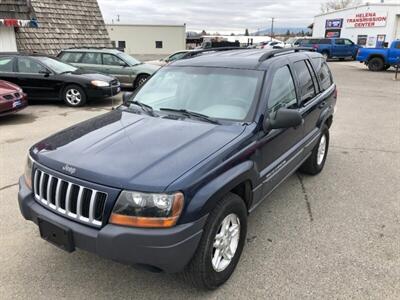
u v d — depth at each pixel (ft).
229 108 11.50
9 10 44.06
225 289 9.71
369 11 112.57
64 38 53.78
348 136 25.29
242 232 10.34
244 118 11.06
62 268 10.50
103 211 8.17
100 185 8.23
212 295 9.48
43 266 10.57
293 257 11.09
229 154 9.43
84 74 36.19
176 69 13.60
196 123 11.02
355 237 12.24
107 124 11.21
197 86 12.53
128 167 8.50
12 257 10.94
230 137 10.09
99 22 60.54
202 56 14.30
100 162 8.74
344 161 19.93
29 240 11.82
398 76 64.49
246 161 9.95
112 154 9.08
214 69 12.85
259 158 10.69
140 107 12.69
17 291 9.57
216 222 8.91
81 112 32.83
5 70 35.45
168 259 8.08
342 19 125.08
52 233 8.93
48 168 9.11
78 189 8.48
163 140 9.80
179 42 139.85
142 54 137.49
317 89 16.39
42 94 35.76
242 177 9.62
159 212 7.93
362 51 75.77
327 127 18.06
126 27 135.85
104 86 35.47
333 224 13.10
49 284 9.85
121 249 8.03
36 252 11.21
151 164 8.60
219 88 12.17
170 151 9.17
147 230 7.95
